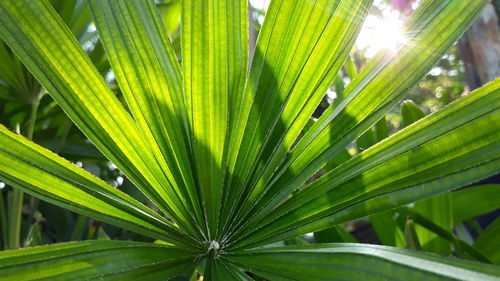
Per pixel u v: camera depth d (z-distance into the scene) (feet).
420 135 0.62
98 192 0.70
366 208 0.65
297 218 0.72
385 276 0.52
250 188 0.77
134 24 0.72
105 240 0.67
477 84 1.89
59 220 2.16
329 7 0.71
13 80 1.53
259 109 0.76
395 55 0.68
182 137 0.77
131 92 0.74
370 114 0.70
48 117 1.76
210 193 0.77
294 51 0.73
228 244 0.77
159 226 0.75
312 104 0.75
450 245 1.36
